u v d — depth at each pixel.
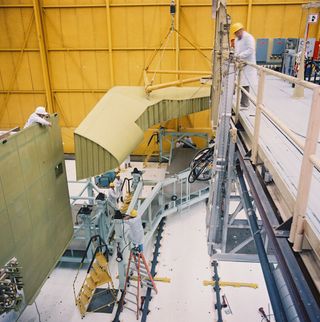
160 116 9.98
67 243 6.66
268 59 11.02
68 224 6.69
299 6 11.92
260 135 3.94
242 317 6.42
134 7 12.51
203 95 10.96
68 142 14.64
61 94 14.08
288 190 2.58
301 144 2.15
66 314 6.67
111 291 7.05
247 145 4.37
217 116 5.98
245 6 12.20
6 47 13.28
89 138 7.02
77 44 13.21
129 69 13.48
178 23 12.45
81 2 12.52
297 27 12.23
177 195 10.03
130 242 7.11
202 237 8.98
